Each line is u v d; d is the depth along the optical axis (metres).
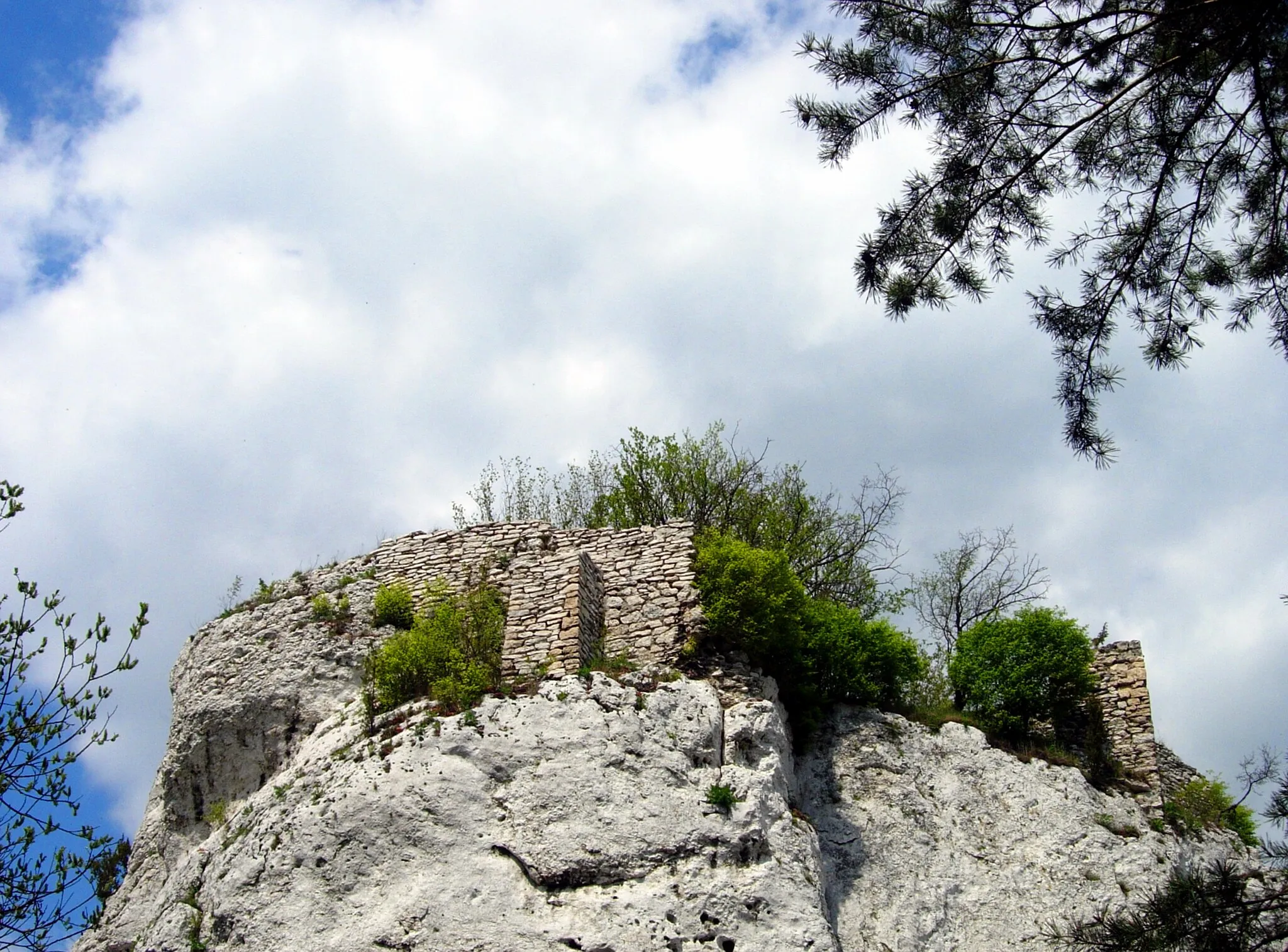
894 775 24.20
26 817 12.80
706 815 20.00
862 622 26.83
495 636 23.44
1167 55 14.77
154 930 20.05
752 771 21.02
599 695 21.50
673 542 25.44
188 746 24.97
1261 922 12.57
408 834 19.41
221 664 25.91
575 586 23.56
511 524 27.23
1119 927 13.12
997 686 26.83
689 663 23.25
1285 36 13.88
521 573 25.75
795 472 33.72
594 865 19.08
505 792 19.97
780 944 18.64
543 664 22.62
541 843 19.30
